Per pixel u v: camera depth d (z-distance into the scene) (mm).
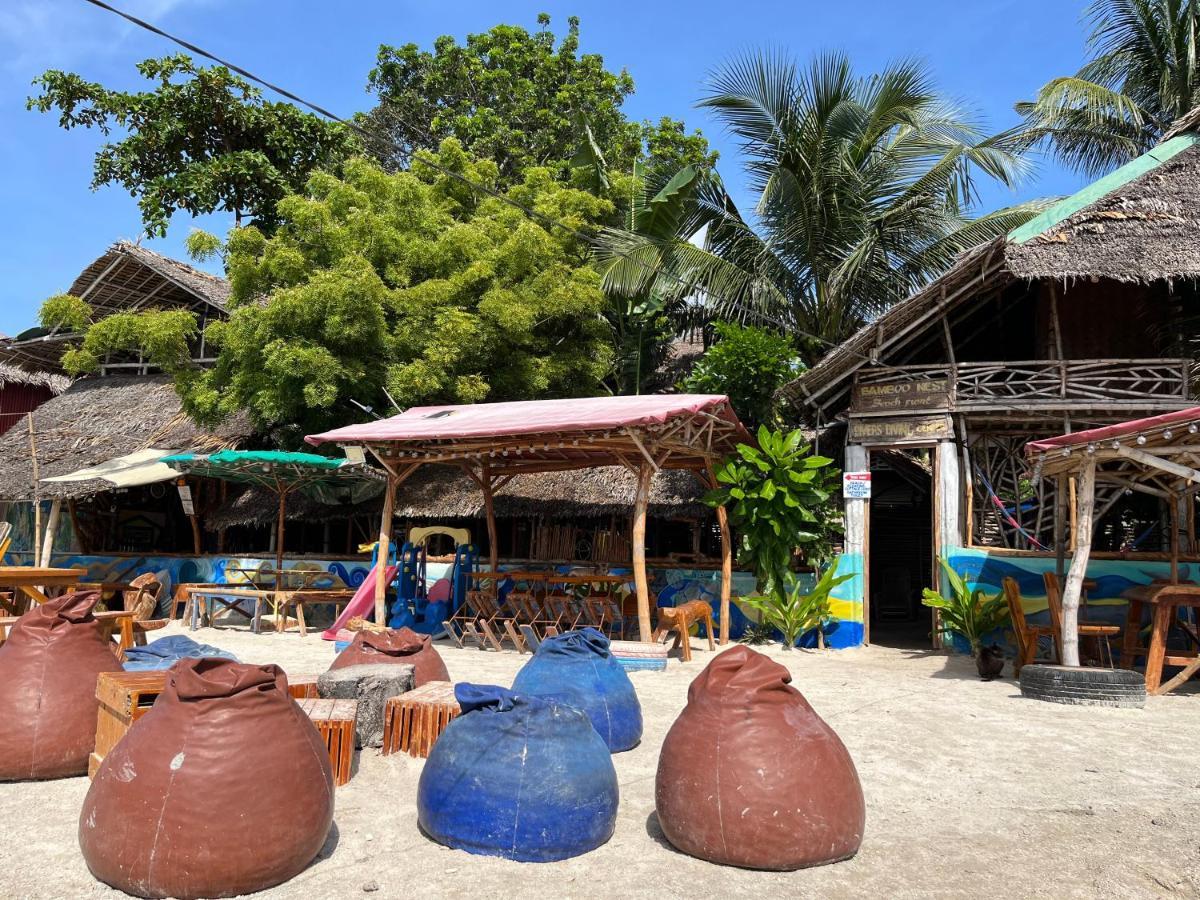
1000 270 12875
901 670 10875
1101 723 7586
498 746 4434
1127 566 11961
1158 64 23234
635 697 6734
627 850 4402
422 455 12438
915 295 12977
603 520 15977
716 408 11430
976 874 4121
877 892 3898
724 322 17609
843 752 4414
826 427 15453
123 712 5035
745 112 18234
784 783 4145
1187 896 3918
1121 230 12406
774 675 4410
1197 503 13773
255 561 17234
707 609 12125
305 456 14062
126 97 21484
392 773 5645
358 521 18266
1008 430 13734
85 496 15617
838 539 14336
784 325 16688
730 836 4129
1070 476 10547
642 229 18516
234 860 3721
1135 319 14141
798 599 12992
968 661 11789
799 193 17844
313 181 17719
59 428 19922
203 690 3926
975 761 6246
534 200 19219
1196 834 4707
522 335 16594
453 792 4398
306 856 4008
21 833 4496
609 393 19438
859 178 18047
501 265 17188
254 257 16750
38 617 5629
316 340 15492
